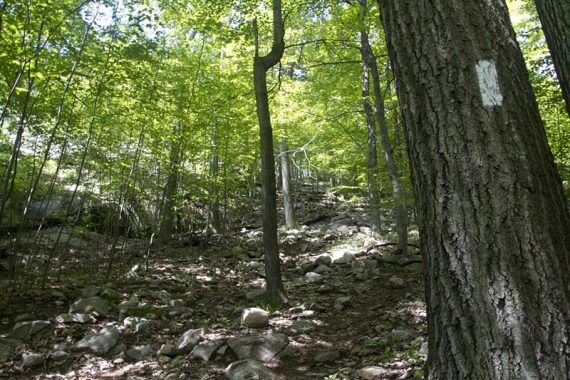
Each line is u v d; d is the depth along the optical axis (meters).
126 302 6.48
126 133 10.17
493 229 1.96
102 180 10.30
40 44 6.70
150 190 12.10
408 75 2.25
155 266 10.24
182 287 8.27
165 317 6.15
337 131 14.12
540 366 1.82
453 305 2.04
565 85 3.47
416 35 2.22
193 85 10.37
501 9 2.21
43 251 10.52
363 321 5.89
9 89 6.63
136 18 7.65
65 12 7.13
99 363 4.60
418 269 8.80
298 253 12.23
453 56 2.12
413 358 4.11
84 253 11.13
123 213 12.84
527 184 1.97
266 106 7.59
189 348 4.87
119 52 7.77
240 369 4.19
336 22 10.90
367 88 12.22
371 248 11.14
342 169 15.75
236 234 15.17
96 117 8.80
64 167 10.16
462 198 2.03
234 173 13.26
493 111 2.04
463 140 2.05
